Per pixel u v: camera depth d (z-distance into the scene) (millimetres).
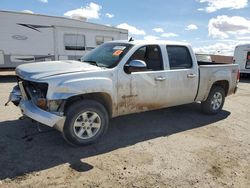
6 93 8133
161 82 4812
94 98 4176
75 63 4422
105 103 4305
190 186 3096
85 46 13914
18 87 4367
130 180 3158
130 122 5383
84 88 3787
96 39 14258
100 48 5160
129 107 4508
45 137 4312
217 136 4816
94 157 3713
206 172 3441
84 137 4020
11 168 3299
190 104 7148
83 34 13742
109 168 3418
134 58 4484
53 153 3768
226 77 6113
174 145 4277
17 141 4117
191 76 5320
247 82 14320
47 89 3607
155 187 3041
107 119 4238
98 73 4004
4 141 4098
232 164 3709
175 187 3062
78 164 3488
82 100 3934
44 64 4309
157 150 4047
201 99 5828
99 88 3941
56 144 4066
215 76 5832
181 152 4016
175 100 5238
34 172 3232
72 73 3797
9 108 6031
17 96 4277
